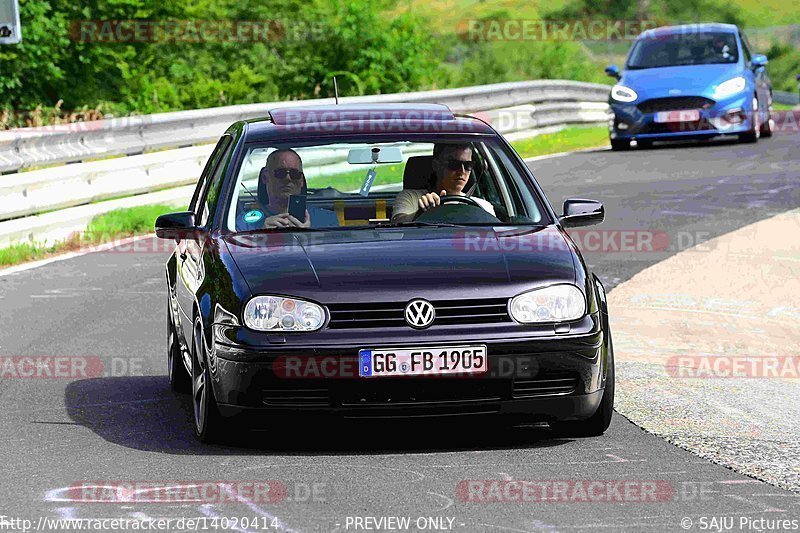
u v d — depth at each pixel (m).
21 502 16.59
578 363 18.84
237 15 115.75
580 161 65.88
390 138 22.52
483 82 138.12
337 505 16.19
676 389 22.97
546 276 19.16
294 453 19.00
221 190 21.91
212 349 19.05
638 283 33.72
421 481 17.30
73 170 47.09
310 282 18.89
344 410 18.56
